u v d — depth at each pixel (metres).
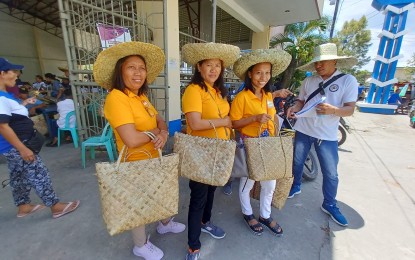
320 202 2.76
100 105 3.73
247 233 2.17
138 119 1.47
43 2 10.48
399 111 10.72
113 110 1.35
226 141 1.48
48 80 9.16
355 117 9.25
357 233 2.22
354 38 31.55
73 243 1.97
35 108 4.86
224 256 1.89
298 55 8.28
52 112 4.90
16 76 2.00
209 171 1.50
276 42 8.88
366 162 4.14
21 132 1.98
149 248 1.81
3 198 2.64
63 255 1.84
